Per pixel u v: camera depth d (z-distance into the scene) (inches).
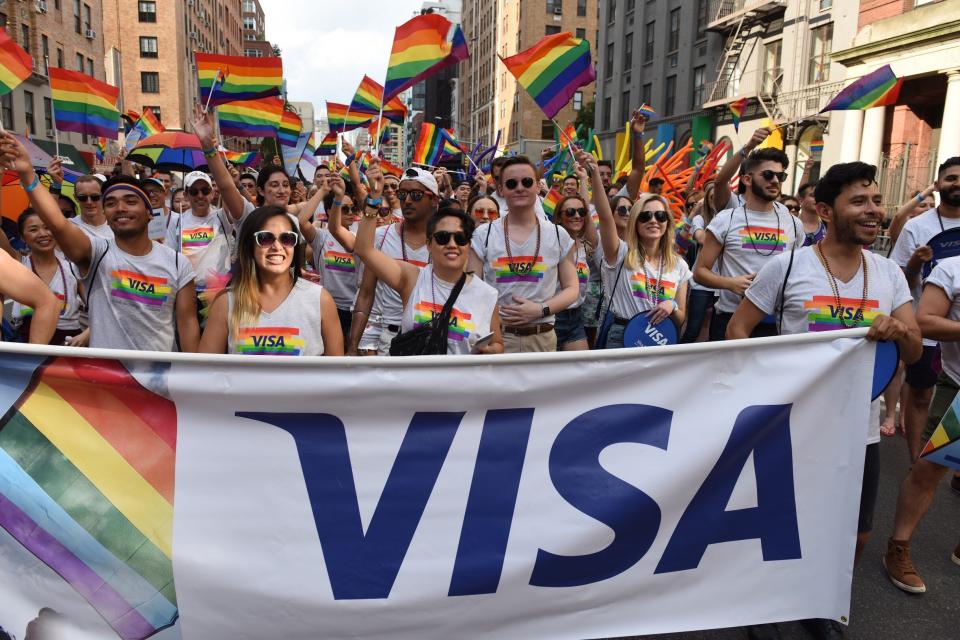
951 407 117.0
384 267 135.9
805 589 98.4
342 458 85.7
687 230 323.0
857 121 824.9
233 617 84.9
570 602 91.5
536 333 160.7
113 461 82.9
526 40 2156.7
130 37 2078.0
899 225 226.4
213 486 84.1
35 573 82.0
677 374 92.3
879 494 168.2
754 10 1016.2
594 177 180.9
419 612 88.0
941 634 112.9
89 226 204.4
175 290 139.5
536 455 89.3
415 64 172.1
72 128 272.4
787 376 95.5
